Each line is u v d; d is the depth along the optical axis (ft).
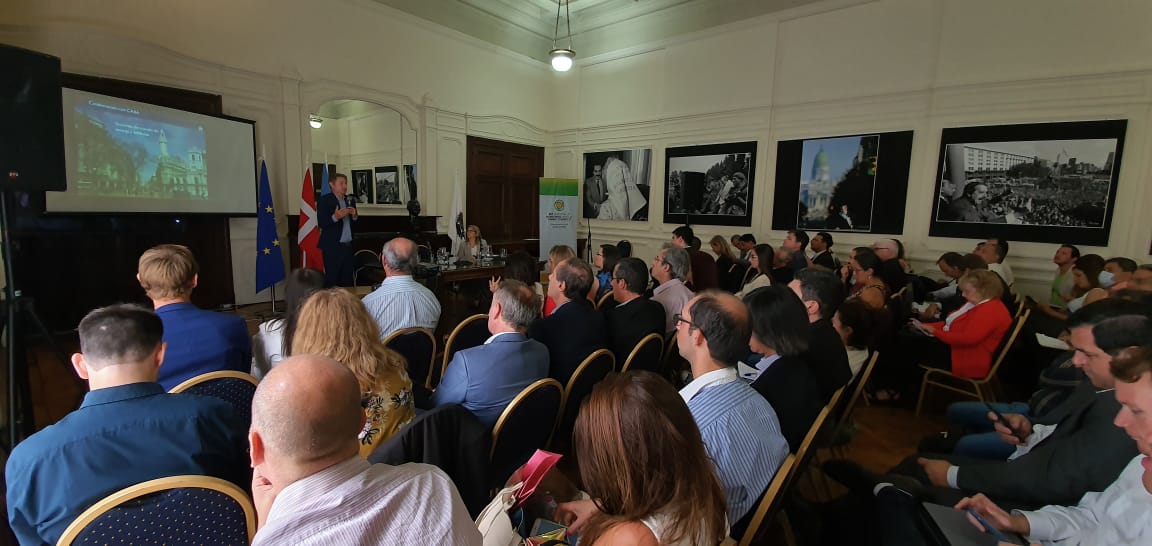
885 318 7.80
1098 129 14.52
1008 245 16.08
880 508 4.56
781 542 6.15
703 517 2.47
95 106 13.01
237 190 16.38
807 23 19.45
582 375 6.69
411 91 21.77
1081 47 14.58
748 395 4.18
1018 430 5.86
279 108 17.63
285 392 2.38
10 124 6.79
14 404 7.52
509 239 26.99
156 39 14.64
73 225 13.24
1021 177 15.72
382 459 3.81
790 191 20.40
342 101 20.13
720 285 17.92
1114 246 14.60
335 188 17.24
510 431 5.19
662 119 23.95
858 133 18.62
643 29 24.11
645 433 2.43
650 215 24.93
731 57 21.53
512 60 25.93
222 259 16.62
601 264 12.92
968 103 16.39
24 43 12.59
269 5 17.11
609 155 26.21
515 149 26.81
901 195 17.93
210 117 15.47
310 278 6.94
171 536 3.32
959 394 11.15
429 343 7.82
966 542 3.90
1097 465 4.34
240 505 3.54
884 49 17.85
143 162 14.03
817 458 8.31
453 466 4.21
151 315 4.06
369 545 2.30
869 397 11.25
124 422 3.58
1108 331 4.35
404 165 22.25
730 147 21.88
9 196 7.34
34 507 3.38
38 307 12.93
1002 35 15.70
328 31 18.80
